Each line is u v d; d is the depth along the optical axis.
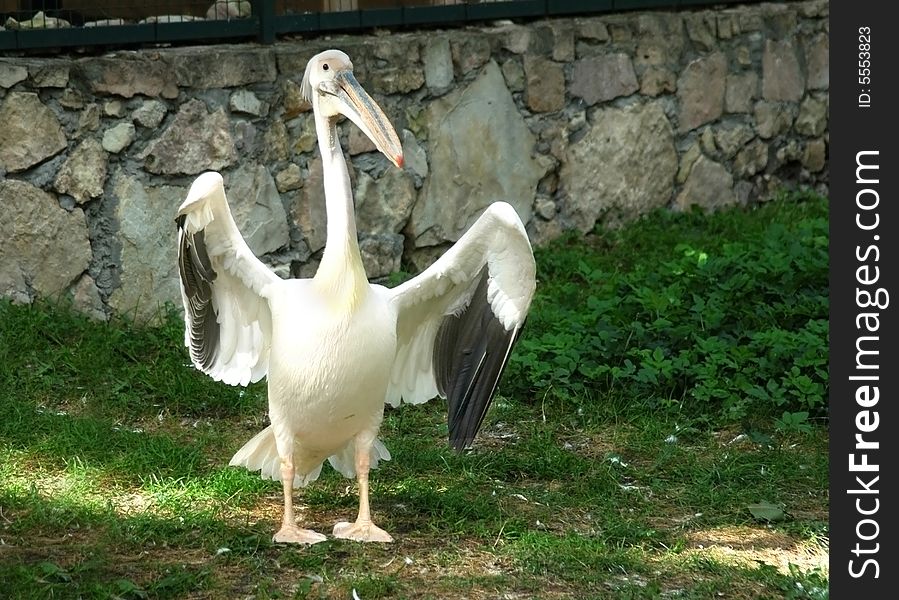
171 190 8.55
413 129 9.54
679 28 10.98
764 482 6.62
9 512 5.82
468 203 9.90
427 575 5.39
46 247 8.16
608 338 8.00
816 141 12.15
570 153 10.40
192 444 6.82
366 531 5.74
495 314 5.91
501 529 5.87
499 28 10.09
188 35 8.76
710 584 5.36
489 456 6.82
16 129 7.98
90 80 8.19
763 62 11.59
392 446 6.95
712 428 7.34
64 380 7.50
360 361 5.44
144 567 5.34
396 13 9.62
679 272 9.02
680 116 11.07
